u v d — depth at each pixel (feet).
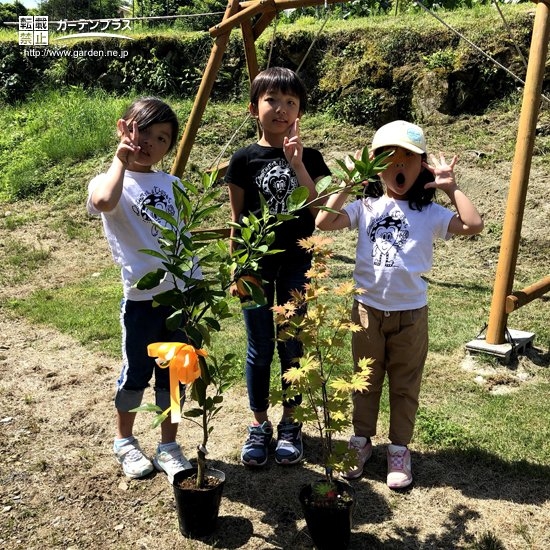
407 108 32.14
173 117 8.69
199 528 7.80
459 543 7.69
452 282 19.48
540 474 9.07
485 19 32.50
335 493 7.37
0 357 14.12
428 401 11.57
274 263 9.32
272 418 10.97
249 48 17.51
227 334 14.93
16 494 8.88
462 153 27.53
